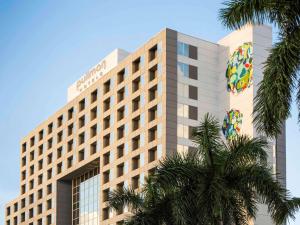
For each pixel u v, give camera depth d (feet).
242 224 127.34
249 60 362.12
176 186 126.62
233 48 376.07
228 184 126.21
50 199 474.49
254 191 127.24
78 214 448.65
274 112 89.61
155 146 361.71
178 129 359.87
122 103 400.26
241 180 125.08
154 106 369.50
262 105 90.89
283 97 89.30
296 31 93.50
